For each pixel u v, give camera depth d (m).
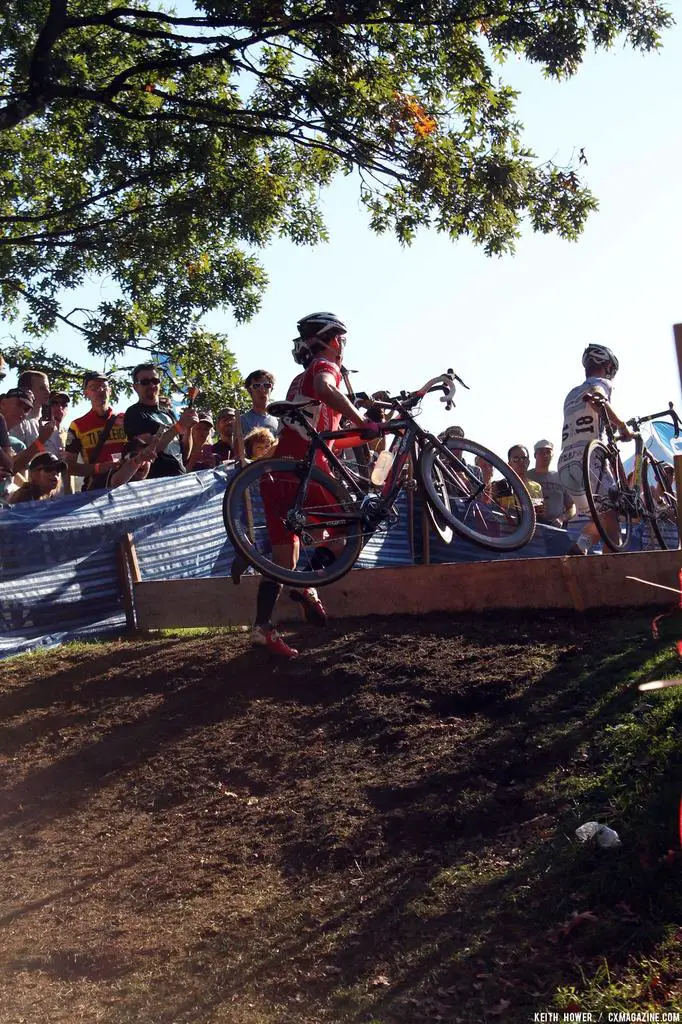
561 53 12.38
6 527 8.16
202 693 6.96
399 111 13.08
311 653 7.12
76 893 5.20
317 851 5.10
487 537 6.18
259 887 4.95
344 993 4.01
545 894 4.19
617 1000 3.51
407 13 12.48
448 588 7.34
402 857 4.84
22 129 16.58
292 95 13.41
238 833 5.45
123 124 14.27
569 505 10.63
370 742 5.94
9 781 6.38
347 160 13.30
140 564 8.91
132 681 7.35
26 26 13.80
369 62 13.15
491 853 4.63
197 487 9.60
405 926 4.32
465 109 14.05
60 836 5.77
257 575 8.23
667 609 6.51
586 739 5.23
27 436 9.43
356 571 7.65
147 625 8.62
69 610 8.44
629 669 5.77
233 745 6.27
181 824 5.67
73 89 12.54
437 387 6.21
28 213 16.91
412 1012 3.78
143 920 4.88
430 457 6.16
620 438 8.26
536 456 10.91
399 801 5.29
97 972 4.54
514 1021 3.57
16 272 16.28
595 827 4.42
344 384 6.51
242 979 4.28
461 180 13.34
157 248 15.57
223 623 8.30
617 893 4.03
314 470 6.18
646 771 4.71
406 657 6.72
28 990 4.46
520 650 6.47
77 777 6.31
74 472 9.20
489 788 5.13
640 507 8.20
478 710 5.96
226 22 12.32
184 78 14.54
